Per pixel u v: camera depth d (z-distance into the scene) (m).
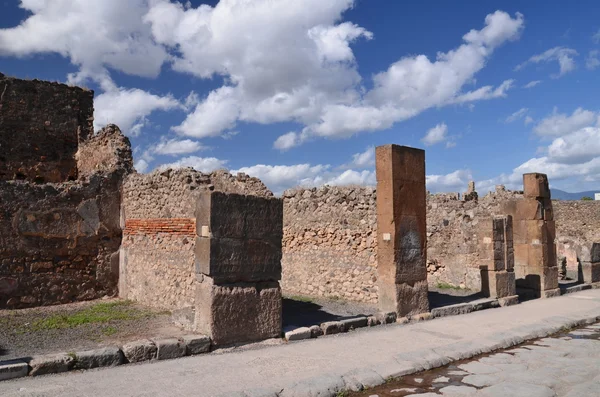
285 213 15.22
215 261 7.95
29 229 12.50
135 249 13.16
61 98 18.17
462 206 21.73
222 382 6.05
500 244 14.09
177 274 11.16
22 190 12.48
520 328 9.73
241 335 8.11
